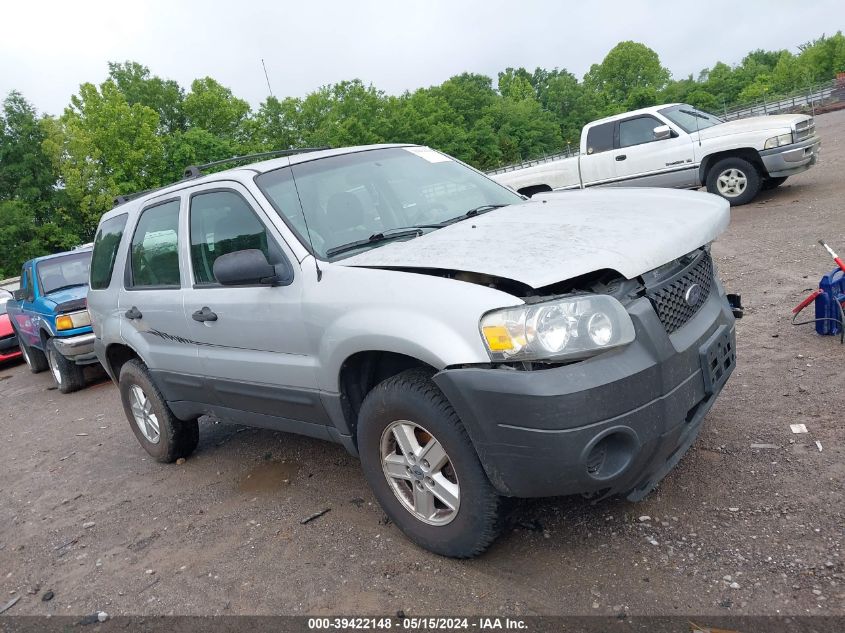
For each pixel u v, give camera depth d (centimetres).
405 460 320
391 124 7050
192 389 454
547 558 308
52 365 930
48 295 939
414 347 284
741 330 562
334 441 368
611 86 12812
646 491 299
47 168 5234
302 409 369
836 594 254
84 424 732
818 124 2938
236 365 397
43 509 498
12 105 5262
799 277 678
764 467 349
